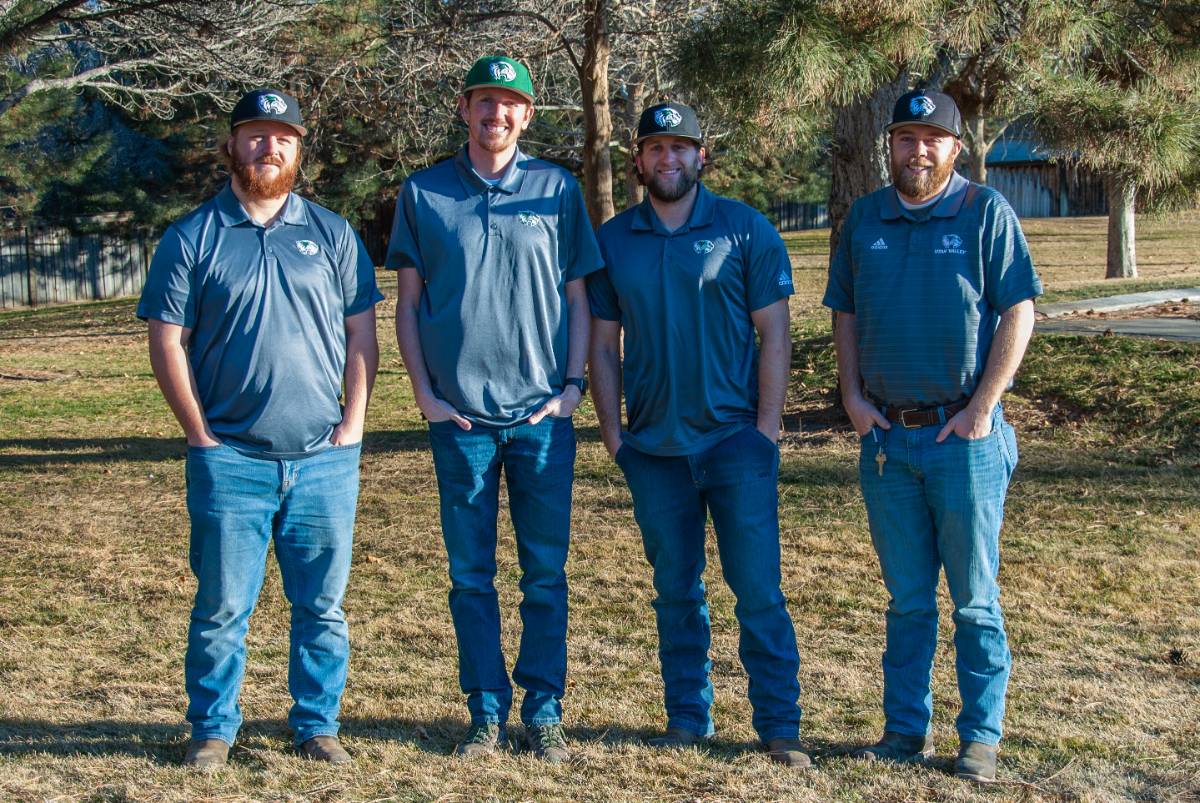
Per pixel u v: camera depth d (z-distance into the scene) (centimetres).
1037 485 793
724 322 407
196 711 404
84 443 1159
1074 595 581
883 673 453
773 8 729
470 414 403
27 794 373
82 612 608
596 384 427
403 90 1546
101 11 1376
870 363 400
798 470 876
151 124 2981
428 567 680
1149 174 777
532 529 412
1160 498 744
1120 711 439
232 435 397
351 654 534
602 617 581
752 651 411
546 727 411
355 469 418
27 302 3306
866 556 660
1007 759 396
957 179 396
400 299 412
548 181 411
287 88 1574
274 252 397
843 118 956
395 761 402
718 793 374
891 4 714
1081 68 840
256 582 408
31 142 2977
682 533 416
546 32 1466
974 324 386
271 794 375
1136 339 1130
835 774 387
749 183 3419
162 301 387
